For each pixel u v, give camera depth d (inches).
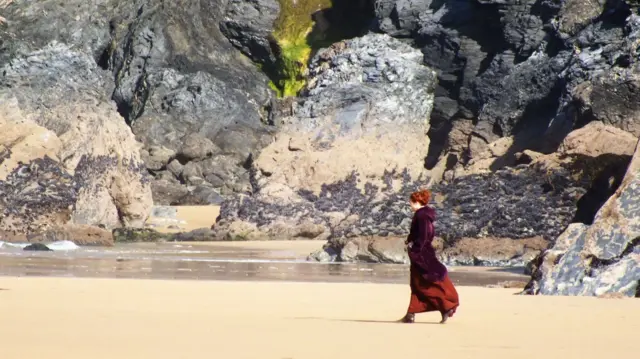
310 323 502.0
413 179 3169.3
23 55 3730.3
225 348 379.9
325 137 3201.3
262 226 2738.7
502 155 3339.1
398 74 3341.5
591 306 650.8
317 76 3417.8
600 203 1871.3
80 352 357.1
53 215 2169.0
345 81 3341.5
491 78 3577.8
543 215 1955.0
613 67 3009.4
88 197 2559.1
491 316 567.8
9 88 3292.3
